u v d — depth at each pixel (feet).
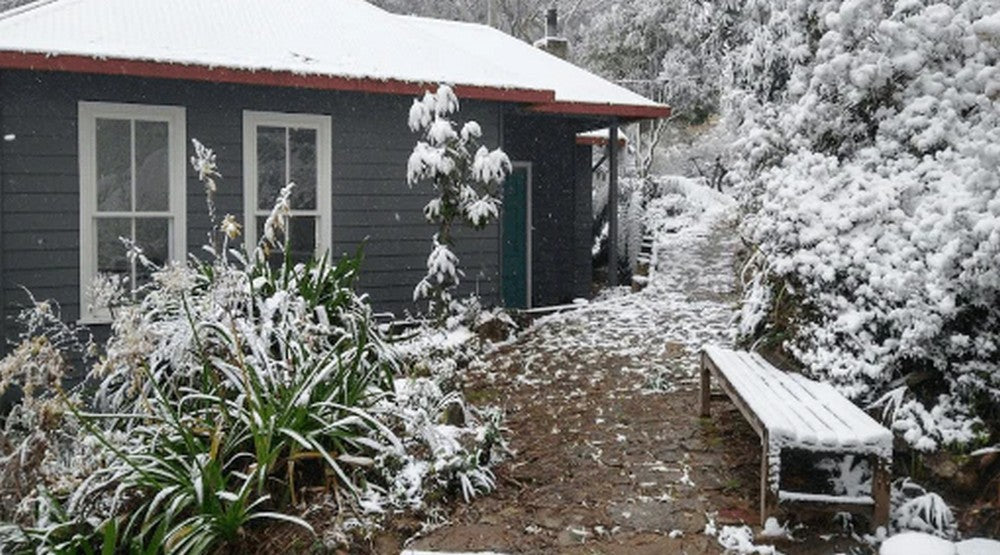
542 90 31.76
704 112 79.82
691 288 38.42
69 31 25.72
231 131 27.91
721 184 71.67
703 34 65.98
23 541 13.75
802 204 19.02
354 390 16.79
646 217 53.78
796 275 19.10
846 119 19.90
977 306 15.83
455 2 110.93
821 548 13.26
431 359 22.08
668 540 13.55
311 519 14.57
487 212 25.86
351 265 22.26
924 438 15.11
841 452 13.12
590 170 44.68
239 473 14.79
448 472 15.34
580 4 109.29
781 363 18.60
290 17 33.12
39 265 24.99
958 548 12.52
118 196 26.48
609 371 24.09
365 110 30.30
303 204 29.71
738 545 13.28
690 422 19.17
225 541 13.98
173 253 27.25
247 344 17.43
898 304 16.69
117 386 18.74
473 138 27.96
